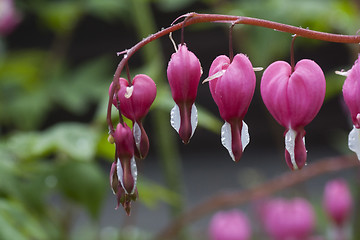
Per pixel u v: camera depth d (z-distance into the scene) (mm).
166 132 995
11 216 717
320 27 1086
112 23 2100
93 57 2158
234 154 557
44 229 753
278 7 1027
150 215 1761
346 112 978
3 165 748
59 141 757
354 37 560
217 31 2047
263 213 1065
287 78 560
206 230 1235
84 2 1269
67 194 762
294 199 965
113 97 567
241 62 558
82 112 2143
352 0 1060
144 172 2029
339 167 778
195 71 558
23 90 1252
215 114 2148
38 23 2055
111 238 1070
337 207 913
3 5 1411
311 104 556
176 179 992
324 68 2066
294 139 559
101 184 767
